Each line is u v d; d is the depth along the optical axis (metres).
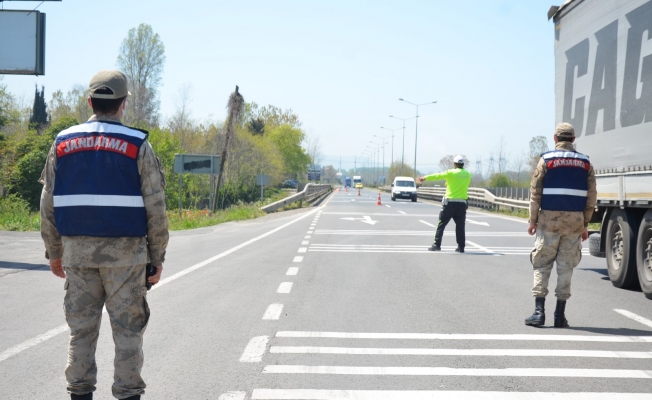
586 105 11.16
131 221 3.86
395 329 6.91
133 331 3.95
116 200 3.83
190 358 5.75
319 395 4.77
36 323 7.09
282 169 94.81
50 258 4.12
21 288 9.43
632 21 9.43
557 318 7.15
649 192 8.75
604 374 5.36
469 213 35.38
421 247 15.88
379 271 11.45
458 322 7.30
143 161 3.92
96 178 3.82
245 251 14.74
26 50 17.19
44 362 5.59
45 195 3.94
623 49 9.73
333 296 8.87
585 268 12.61
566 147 7.34
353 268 11.82
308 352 5.96
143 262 3.93
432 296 8.95
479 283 10.16
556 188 7.08
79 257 3.81
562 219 7.04
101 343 6.23
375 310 7.93
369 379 5.17
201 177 56.19
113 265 3.83
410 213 33.03
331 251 14.77
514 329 6.98
